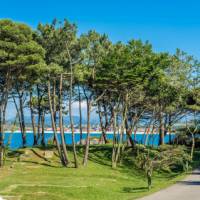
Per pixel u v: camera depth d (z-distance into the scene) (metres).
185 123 73.38
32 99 61.31
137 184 40.06
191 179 43.22
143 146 63.12
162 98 60.25
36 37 45.41
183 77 60.03
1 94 44.84
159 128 70.56
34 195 29.61
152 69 49.44
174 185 38.69
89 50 48.69
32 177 37.53
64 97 59.31
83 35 47.84
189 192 33.66
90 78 49.34
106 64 46.88
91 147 61.06
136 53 50.00
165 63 51.38
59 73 45.50
